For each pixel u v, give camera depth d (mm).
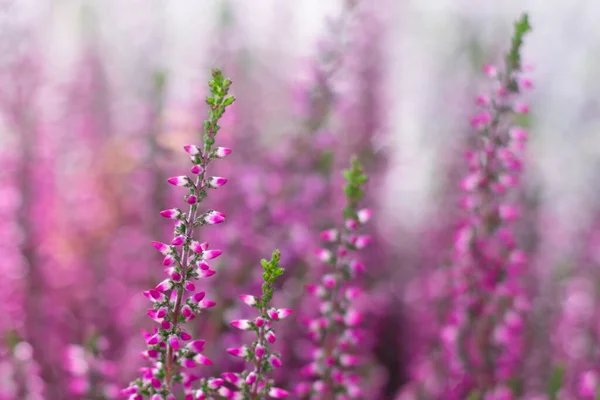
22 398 361
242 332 387
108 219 514
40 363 388
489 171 361
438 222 514
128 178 516
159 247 283
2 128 456
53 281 448
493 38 577
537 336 447
